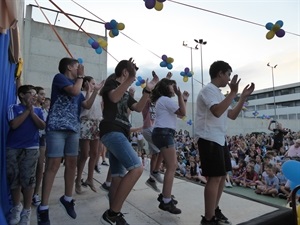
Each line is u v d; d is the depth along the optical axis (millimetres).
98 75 10164
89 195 3451
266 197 7145
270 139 14328
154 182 3637
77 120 2512
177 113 2941
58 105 2385
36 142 2602
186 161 10469
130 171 2045
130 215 2861
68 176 2500
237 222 2725
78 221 2631
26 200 2469
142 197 3502
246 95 2719
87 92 3383
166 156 2908
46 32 9391
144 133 3721
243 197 3578
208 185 2465
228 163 2668
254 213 2979
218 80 2582
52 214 2783
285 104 52375
